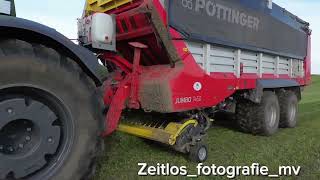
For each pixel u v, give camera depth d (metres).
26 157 2.53
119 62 4.58
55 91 2.65
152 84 4.38
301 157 4.79
